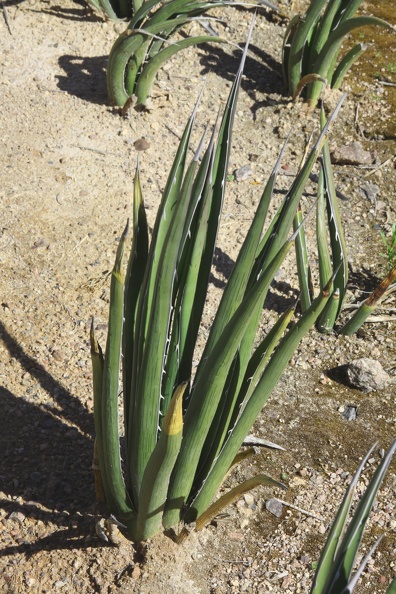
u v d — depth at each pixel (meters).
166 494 2.19
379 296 3.05
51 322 3.13
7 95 4.09
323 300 1.82
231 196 3.78
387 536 2.58
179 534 2.35
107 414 2.05
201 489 2.27
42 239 3.44
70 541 2.44
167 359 2.15
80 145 3.90
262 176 3.90
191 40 3.81
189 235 2.07
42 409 2.83
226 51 4.50
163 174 3.83
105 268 3.37
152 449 2.15
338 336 3.23
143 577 2.35
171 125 4.08
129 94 4.05
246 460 2.75
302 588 2.41
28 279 3.29
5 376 2.93
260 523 2.58
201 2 3.89
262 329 3.22
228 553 2.48
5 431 2.75
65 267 3.35
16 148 3.84
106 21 4.54
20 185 3.66
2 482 2.59
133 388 2.12
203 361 2.07
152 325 1.90
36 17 4.51
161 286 1.83
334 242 3.09
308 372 3.09
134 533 2.38
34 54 4.33
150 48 4.02
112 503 2.38
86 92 4.16
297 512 2.62
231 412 2.18
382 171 3.99
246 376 2.16
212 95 4.27
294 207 1.95
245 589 2.39
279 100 4.27
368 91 4.38
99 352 2.08
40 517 2.50
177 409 1.83
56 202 3.62
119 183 3.75
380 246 3.64
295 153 4.04
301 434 2.86
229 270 3.45
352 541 1.68
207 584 2.39
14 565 2.39
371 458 2.80
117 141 3.95
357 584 2.45
